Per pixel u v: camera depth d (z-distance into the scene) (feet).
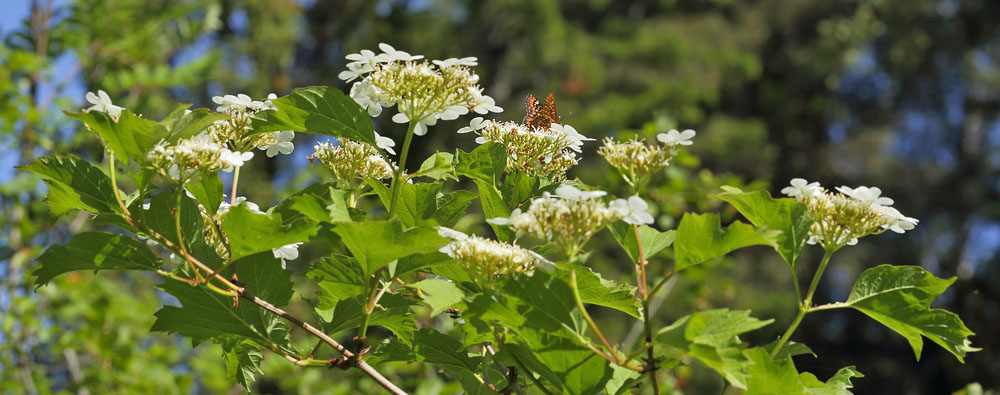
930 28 84.99
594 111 61.93
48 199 7.38
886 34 85.81
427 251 6.94
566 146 8.87
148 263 7.36
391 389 7.57
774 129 78.59
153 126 6.90
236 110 8.09
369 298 7.56
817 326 73.36
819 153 79.56
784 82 79.87
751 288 64.80
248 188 52.06
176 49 31.35
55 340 24.23
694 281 22.99
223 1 60.18
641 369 6.13
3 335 22.27
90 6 26.04
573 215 6.42
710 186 22.80
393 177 7.97
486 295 6.16
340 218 6.91
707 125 69.67
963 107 87.15
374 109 7.63
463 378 8.30
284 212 7.52
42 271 7.27
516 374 7.89
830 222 7.10
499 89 67.56
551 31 64.44
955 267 80.28
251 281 7.89
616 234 6.61
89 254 7.24
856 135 82.23
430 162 8.48
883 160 83.20
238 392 24.02
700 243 6.23
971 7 85.25
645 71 67.62
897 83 86.79
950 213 82.12
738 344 5.73
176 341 27.66
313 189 8.09
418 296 8.45
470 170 8.55
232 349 8.29
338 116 7.54
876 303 6.81
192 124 7.11
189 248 7.63
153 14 27.86
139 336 26.45
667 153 7.16
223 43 61.46
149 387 22.79
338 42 70.08
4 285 22.30
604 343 6.19
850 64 82.48
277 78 62.90
